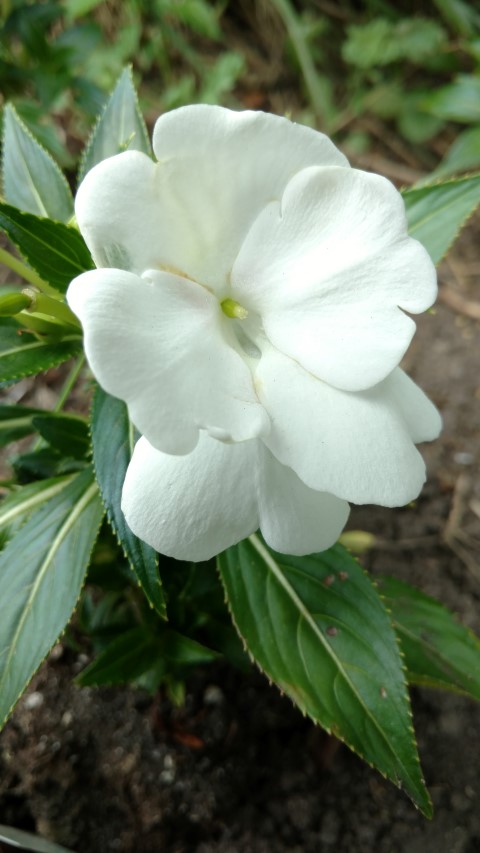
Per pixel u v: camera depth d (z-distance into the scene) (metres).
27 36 0.29
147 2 0.39
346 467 0.11
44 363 0.15
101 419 0.14
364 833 0.21
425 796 0.15
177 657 0.18
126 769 0.22
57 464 0.18
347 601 0.17
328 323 0.12
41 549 0.16
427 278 0.11
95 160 0.17
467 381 0.30
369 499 0.11
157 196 0.11
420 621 0.19
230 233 0.12
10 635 0.15
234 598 0.17
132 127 0.16
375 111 0.39
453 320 0.32
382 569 0.26
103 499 0.13
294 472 0.12
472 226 0.35
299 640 0.16
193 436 0.10
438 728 0.23
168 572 0.17
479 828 0.22
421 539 0.27
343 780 0.22
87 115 0.32
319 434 0.11
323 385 0.12
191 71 0.40
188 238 0.11
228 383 0.11
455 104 0.35
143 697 0.23
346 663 0.16
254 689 0.23
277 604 0.17
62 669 0.23
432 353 0.31
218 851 0.21
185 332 0.11
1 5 0.32
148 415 0.10
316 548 0.12
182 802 0.21
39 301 0.14
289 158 0.11
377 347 0.11
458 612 0.25
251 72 0.41
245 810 0.22
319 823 0.22
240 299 0.12
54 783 0.21
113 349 0.10
